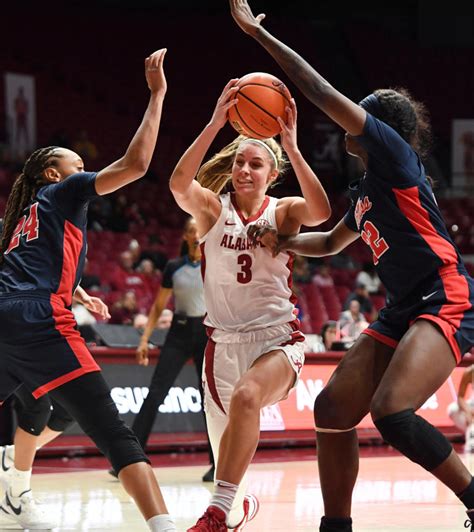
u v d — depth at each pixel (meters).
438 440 5.00
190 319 9.91
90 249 23.00
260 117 5.54
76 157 6.24
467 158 34.34
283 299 5.79
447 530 6.70
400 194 5.26
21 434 6.59
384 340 5.46
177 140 33.97
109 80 34.78
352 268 26.98
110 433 5.30
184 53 36.81
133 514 7.36
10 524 6.90
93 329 12.41
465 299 5.23
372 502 8.19
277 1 40.47
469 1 39.19
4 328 5.56
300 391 13.66
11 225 6.10
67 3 36.16
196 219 5.84
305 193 5.61
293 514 7.39
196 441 12.73
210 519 4.98
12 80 28.31
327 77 38.22
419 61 39.12
